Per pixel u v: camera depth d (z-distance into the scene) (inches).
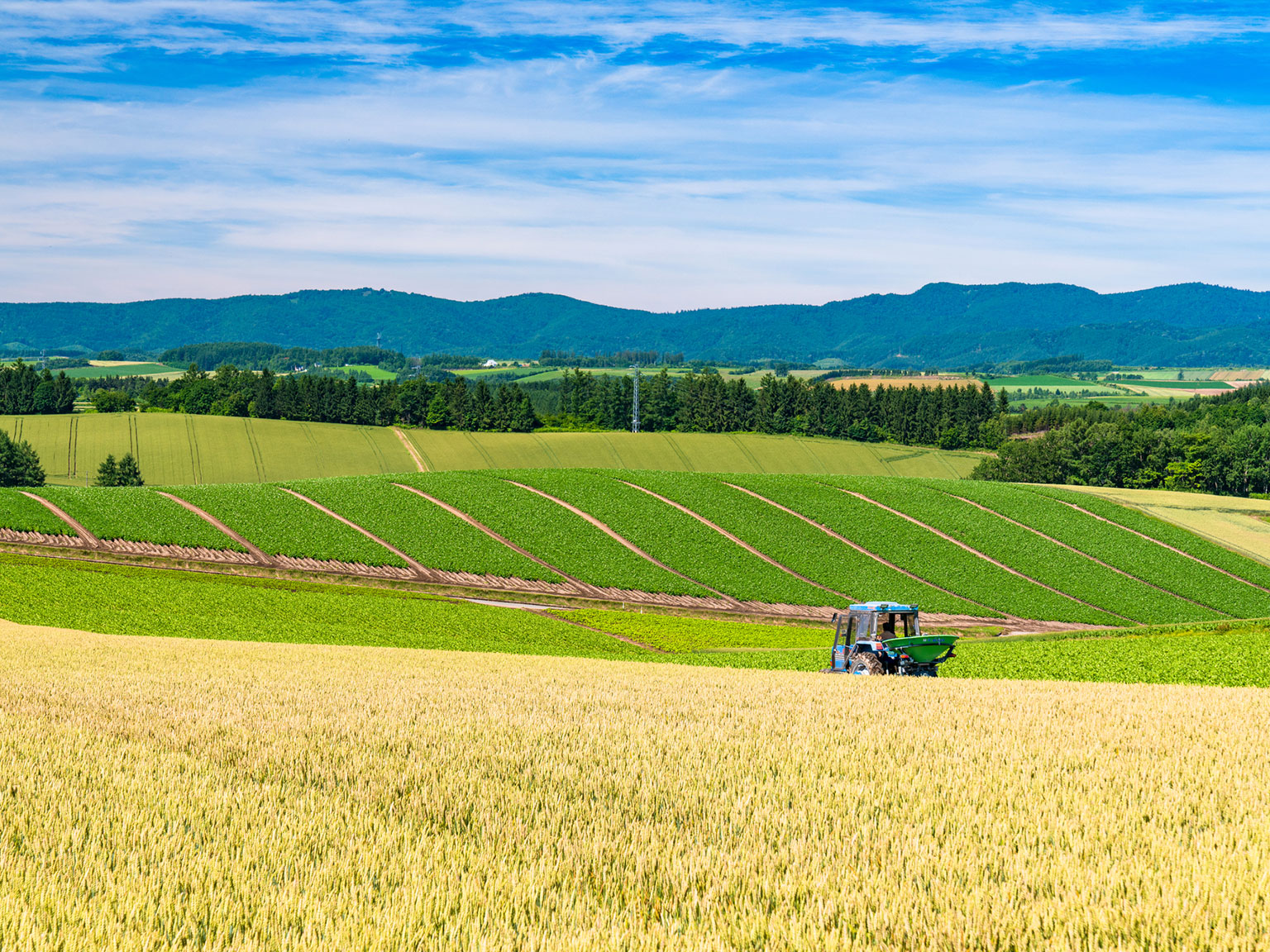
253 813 352.8
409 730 546.6
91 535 2974.9
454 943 241.0
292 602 2342.5
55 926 247.6
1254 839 332.2
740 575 3080.7
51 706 625.6
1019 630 2748.5
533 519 3449.8
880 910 257.9
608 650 2039.9
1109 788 413.4
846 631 1053.2
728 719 613.3
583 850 313.3
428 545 3149.6
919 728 581.0
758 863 308.0
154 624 2036.2
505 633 2156.7
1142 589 3134.8
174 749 478.9
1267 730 594.6
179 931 240.8
